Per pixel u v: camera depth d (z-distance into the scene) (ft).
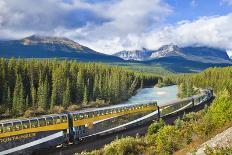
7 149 158.51
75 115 198.29
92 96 534.78
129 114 248.11
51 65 508.12
